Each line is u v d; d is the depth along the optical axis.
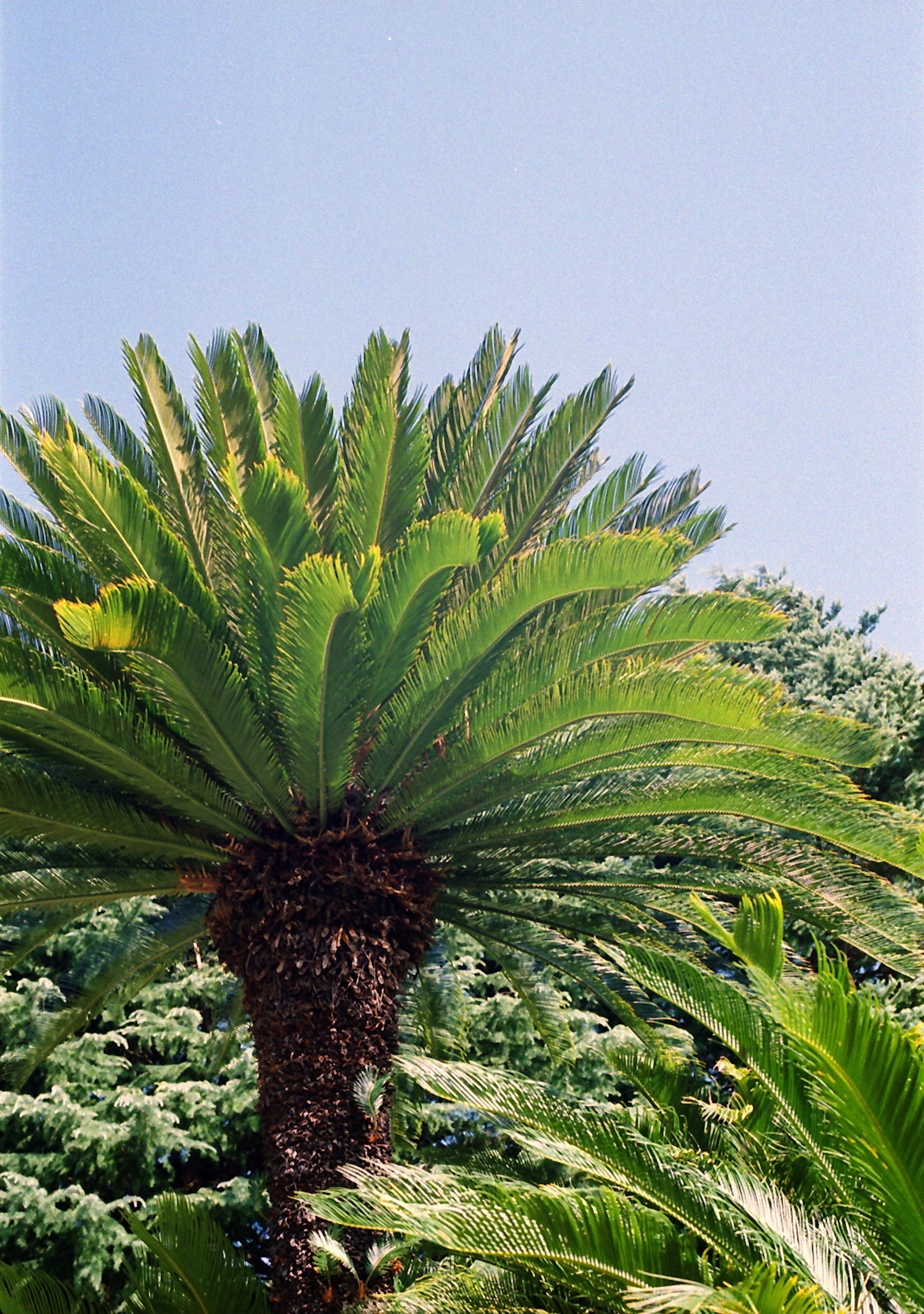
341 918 7.68
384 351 9.58
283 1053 7.39
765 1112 5.96
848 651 18.67
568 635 7.60
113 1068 13.41
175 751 7.66
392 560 7.30
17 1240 11.48
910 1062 4.19
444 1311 5.06
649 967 5.80
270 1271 9.06
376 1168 7.07
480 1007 14.05
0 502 8.53
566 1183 6.00
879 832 7.27
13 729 7.57
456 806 8.14
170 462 8.79
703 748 7.52
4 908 8.27
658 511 9.07
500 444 9.27
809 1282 4.43
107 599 6.20
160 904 15.10
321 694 7.18
